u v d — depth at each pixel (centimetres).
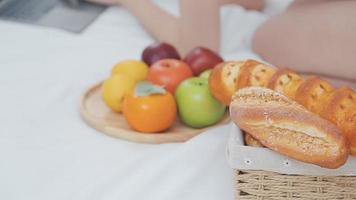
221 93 83
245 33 126
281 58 111
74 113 97
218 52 119
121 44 125
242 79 81
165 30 121
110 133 90
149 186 79
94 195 78
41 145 88
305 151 68
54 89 105
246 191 71
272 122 69
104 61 117
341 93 73
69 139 89
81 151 86
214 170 81
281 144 68
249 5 142
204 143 85
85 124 94
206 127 92
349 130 70
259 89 72
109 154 86
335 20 104
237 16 130
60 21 134
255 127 70
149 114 87
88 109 97
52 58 117
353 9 104
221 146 84
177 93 92
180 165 82
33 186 80
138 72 99
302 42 107
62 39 125
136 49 123
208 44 119
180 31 119
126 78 94
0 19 133
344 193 71
